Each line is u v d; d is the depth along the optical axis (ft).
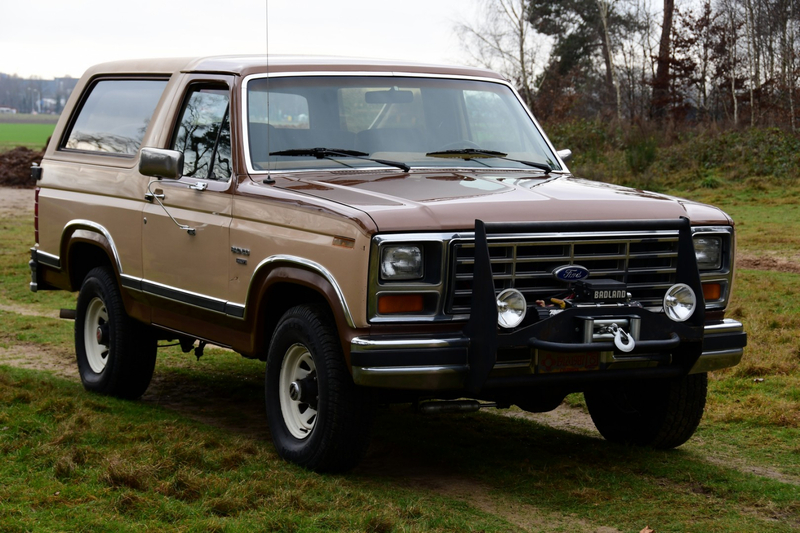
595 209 14.85
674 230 15.23
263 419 20.04
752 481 15.47
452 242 13.80
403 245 13.70
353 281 13.75
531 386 14.49
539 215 14.38
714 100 126.31
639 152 87.35
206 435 16.88
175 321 19.03
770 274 41.11
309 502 13.43
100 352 22.17
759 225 57.62
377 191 15.11
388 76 18.49
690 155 86.58
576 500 14.55
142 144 20.01
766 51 122.93
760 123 108.78
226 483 14.11
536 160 18.97
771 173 79.82
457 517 13.37
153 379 24.13
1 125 409.49
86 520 12.44
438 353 13.64
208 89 18.56
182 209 18.10
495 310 13.44
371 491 14.40
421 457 17.06
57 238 22.52
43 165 23.58
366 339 13.66
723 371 23.71
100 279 21.31
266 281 15.62
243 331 16.93
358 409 14.62
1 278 43.27
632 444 18.02
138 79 21.12
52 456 15.16
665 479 15.78
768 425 19.29
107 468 14.24
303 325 15.12
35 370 25.02
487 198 14.67
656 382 17.17
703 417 19.88
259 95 17.40
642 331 14.46
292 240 15.07
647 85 132.67
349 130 17.61
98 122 22.06
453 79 19.34
